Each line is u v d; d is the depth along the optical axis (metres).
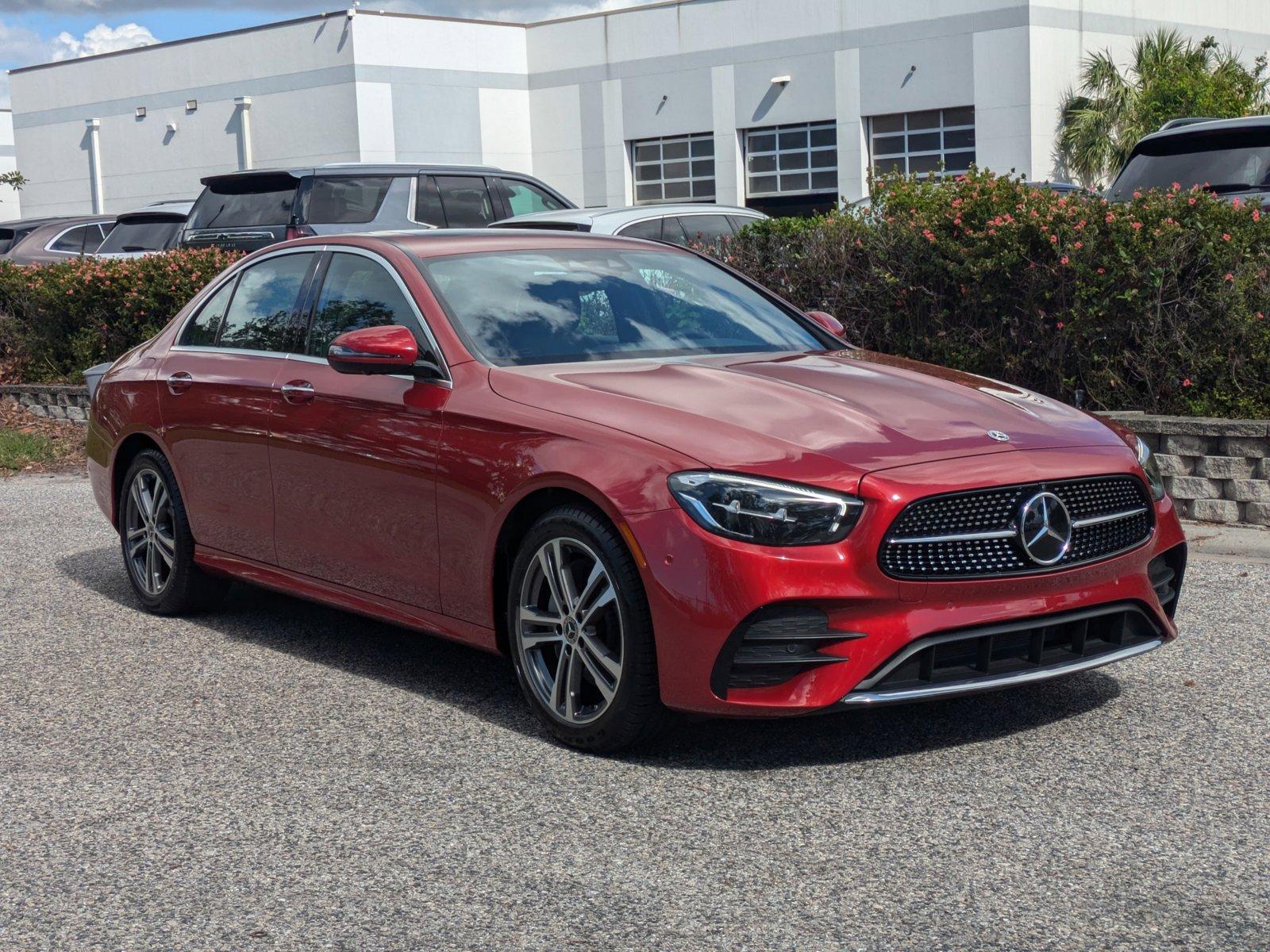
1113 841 3.47
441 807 3.80
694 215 11.70
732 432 3.99
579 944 3.00
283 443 5.20
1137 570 4.21
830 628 3.77
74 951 3.04
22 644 5.69
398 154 33.03
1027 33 27.05
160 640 5.70
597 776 4.01
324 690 4.94
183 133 36.62
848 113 29.69
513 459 4.28
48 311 13.72
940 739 4.24
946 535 3.84
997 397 4.52
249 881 3.37
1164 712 4.44
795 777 3.95
